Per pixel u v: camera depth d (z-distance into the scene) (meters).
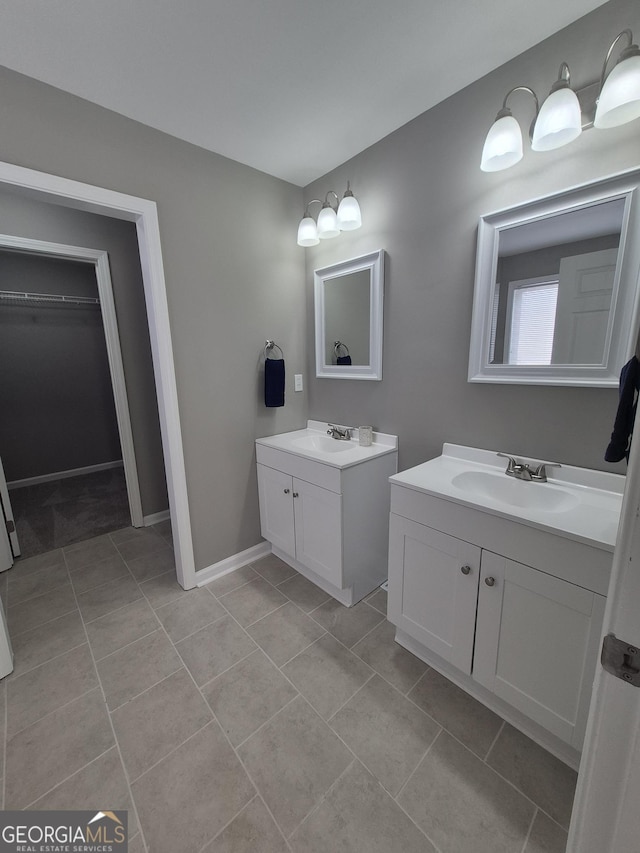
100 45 1.22
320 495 1.83
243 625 1.77
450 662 1.38
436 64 1.35
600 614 0.98
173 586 2.10
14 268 3.46
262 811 1.04
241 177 2.00
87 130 1.49
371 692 1.41
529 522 1.08
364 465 1.81
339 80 1.42
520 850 0.95
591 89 1.17
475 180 1.49
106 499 3.42
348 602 1.90
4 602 1.97
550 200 1.29
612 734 0.47
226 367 2.08
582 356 1.29
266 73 1.37
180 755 1.19
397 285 1.85
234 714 1.33
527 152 1.34
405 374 1.88
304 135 1.76
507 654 1.20
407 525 1.44
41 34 1.17
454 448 1.70
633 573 0.43
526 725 1.25
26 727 1.29
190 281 1.88
